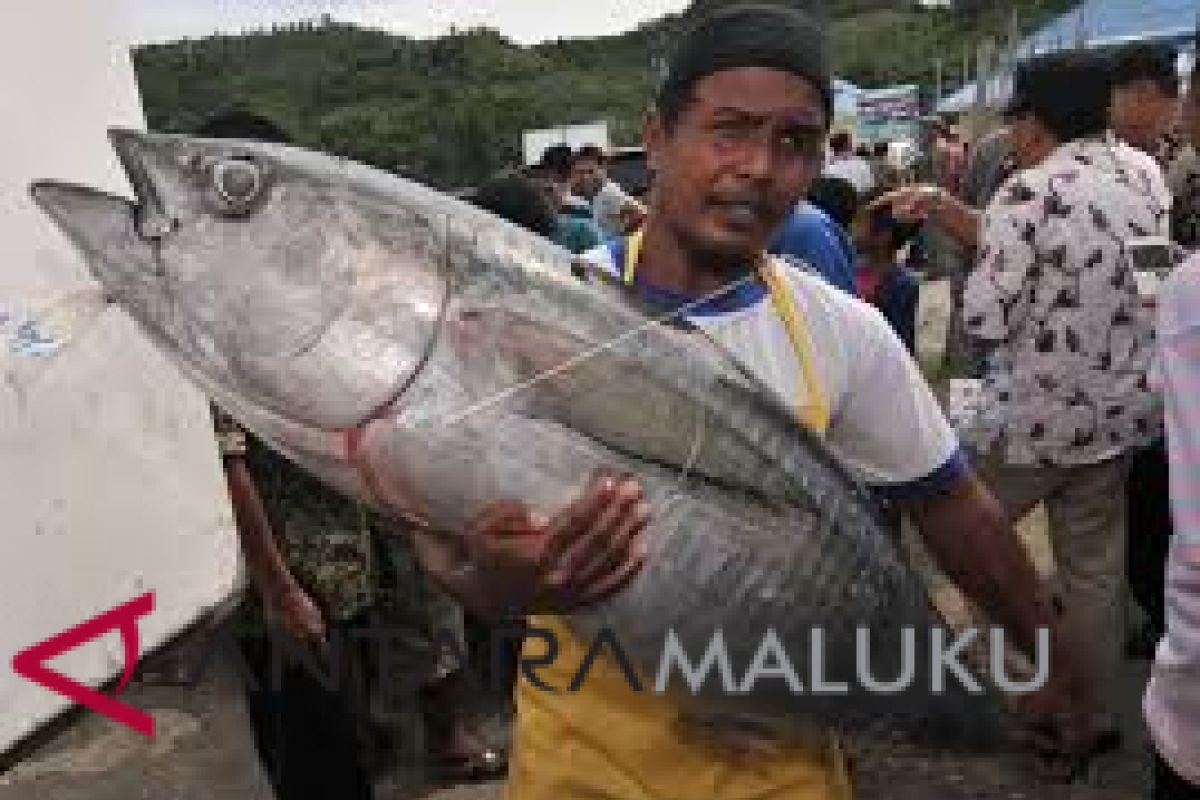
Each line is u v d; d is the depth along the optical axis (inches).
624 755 63.5
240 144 54.6
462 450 53.9
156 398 57.4
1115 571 139.6
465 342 54.2
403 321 53.9
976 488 70.1
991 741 66.9
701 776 63.6
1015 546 70.6
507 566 54.2
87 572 54.2
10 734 51.5
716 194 62.1
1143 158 142.9
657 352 57.0
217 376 54.8
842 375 65.7
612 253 67.4
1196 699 74.4
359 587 111.5
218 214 53.7
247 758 149.7
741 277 65.6
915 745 65.6
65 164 54.5
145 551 56.7
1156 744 78.8
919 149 570.3
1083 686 72.2
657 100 65.1
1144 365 134.6
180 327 54.4
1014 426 137.3
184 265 53.7
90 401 54.3
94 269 54.0
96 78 56.0
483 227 56.3
